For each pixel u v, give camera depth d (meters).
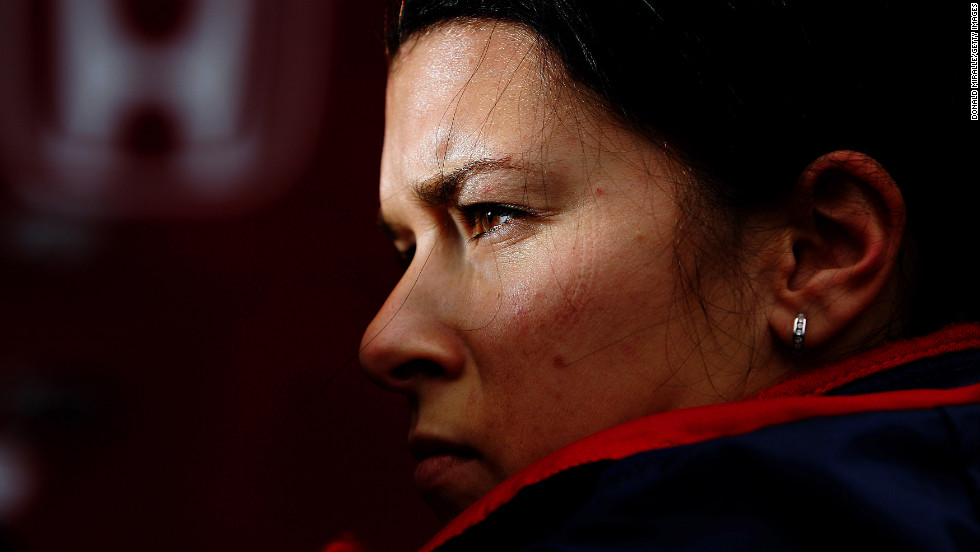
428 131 1.04
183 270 3.58
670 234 0.96
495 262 1.00
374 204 3.62
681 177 0.97
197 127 3.62
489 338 0.99
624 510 0.80
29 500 3.21
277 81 3.60
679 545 0.77
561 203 0.98
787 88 0.97
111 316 3.54
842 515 0.75
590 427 0.98
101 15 3.51
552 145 0.98
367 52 3.63
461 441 1.01
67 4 3.47
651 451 0.83
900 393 0.85
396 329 1.03
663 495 0.79
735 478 0.79
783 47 0.96
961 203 1.02
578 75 0.97
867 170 0.97
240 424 3.38
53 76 3.51
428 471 1.04
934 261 1.03
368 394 3.08
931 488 0.78
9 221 3.50
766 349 0.99
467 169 1.00
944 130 1.01
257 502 3.21
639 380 0.97
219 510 3.24
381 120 3.66
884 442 0.80
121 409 3.37
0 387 3.31
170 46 3.56
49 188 3.54
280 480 3.20
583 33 0.97
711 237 0.97
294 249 3.59
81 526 3.23
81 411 3.33
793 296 0.98
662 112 0.96
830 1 0.97
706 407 0.86
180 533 3.25
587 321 0.97
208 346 3.53
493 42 1.02
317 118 3.61
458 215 1.04
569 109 0.98
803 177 0.98
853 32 0.98
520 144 0.98
